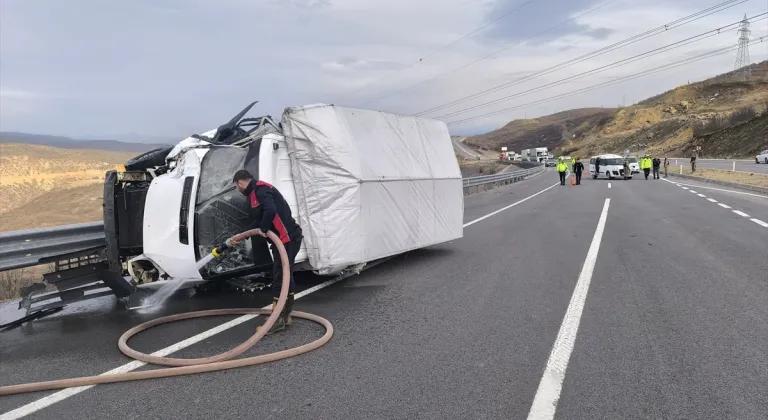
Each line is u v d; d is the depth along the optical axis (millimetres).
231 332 5777
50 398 4137
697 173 40281
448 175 10633
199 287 7832
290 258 5902
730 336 5141
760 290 6836
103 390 4270
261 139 7320
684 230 12555
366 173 7992
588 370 4418
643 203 20359
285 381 4363
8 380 4547
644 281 7531
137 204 7297
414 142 9836
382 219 8391
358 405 3877
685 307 6172
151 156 7805
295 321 6148
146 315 6629
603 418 3605
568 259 9391
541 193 28766
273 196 5824
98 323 6305
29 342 5605
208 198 6910
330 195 7508
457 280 8031
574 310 6176
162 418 3740
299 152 7379
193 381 4410
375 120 8836
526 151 113125
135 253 7312
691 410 3691
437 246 11320
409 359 4785
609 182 38531
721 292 6797
